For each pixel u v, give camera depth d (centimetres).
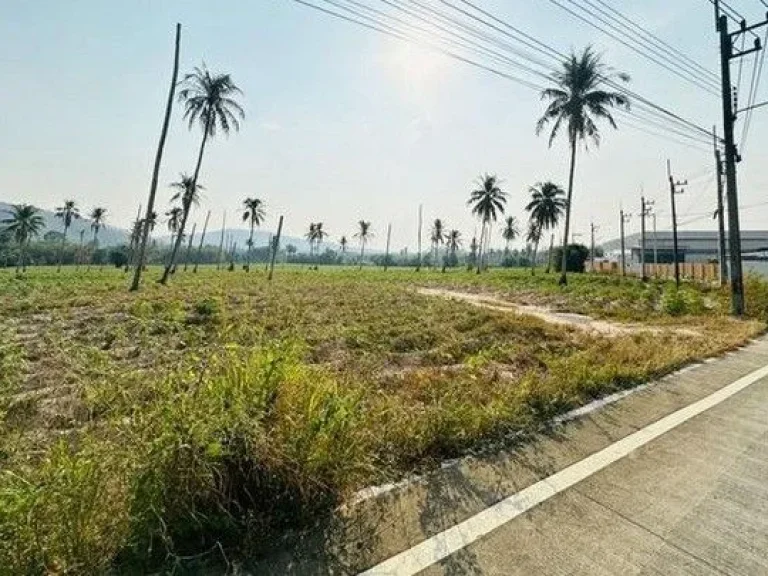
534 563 263
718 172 2658
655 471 392
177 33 2420
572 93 3019
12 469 259
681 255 7712
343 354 888
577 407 547
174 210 6481
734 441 471
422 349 1032
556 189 5456
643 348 885
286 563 245
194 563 235
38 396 468
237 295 2170
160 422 256
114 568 224
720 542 295
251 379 315
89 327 1124
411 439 388
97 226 8869
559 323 1508
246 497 268
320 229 10481
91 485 229
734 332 1202
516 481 359
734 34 1533
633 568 265
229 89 3097
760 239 7056
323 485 285
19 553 204
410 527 288
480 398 540
